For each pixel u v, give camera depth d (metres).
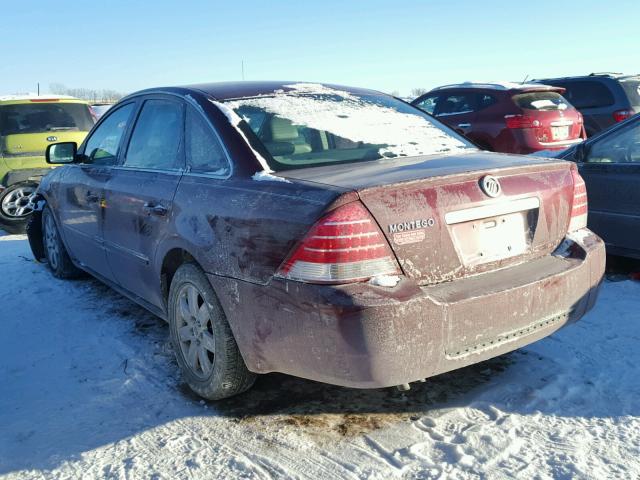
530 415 2.80
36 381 3.38
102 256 4.26
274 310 2.50
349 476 2.41
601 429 2.66
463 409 2.89
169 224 3.17
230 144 2.98
